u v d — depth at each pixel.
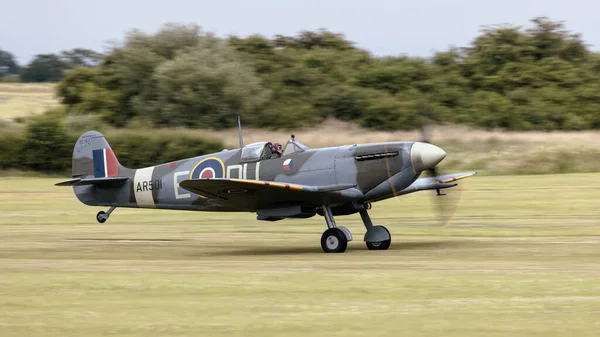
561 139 127.25
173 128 143.88
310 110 158.00
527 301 27.16
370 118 156.00
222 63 157.75
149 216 69.12
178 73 151.38
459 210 67.19
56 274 35.38
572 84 169.12
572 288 29.56
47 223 64.00
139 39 168.00
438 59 187.00
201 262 39.78
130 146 121.31
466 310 25.84
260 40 190.88
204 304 27.58
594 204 69.12
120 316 25.78
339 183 43.50
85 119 130.38
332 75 179.00
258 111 152.38
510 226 55.03
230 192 41.75
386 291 29.53
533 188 85.19
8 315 26.12
